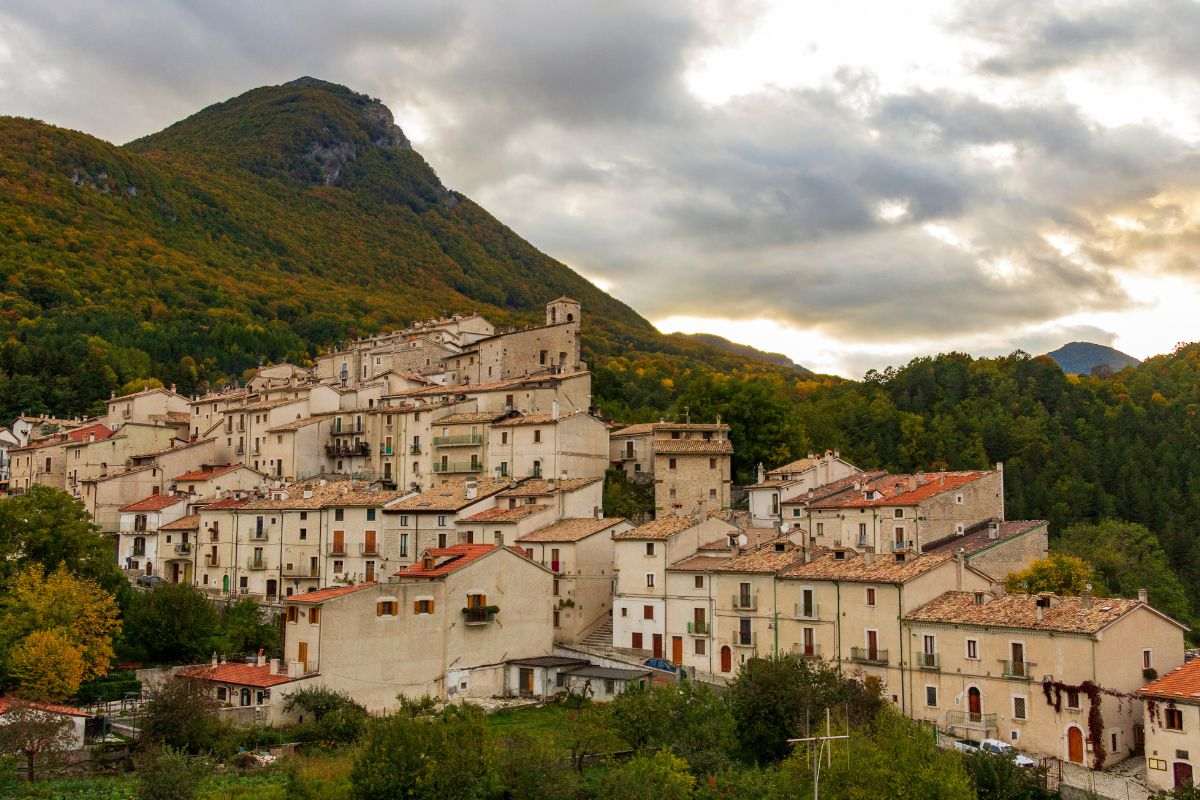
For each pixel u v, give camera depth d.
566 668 108.56
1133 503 188.88
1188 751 76.31
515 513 126.19
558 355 188.38
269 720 93.12
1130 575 140.12
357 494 135.12
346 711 92.44
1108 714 82.88
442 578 106.69
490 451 148.62
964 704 90.50
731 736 83.25
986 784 74.75
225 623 119.00
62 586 101.62
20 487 179.25
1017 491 188.38
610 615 122.19
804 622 102.25
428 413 156.00
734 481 164.88
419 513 128.75
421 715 89.00
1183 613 138.38
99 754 83.50
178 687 88.50
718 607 108.50
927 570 97.19
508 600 112.06
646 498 146.38
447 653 106.31
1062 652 85.00
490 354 182.12
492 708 103.00
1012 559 118.19
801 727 80.50
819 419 194.38
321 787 74.00
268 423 166.25
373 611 101.25
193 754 83.88
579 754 82.00
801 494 141.25
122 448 173.25
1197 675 79.06
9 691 95.31
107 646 101.44
